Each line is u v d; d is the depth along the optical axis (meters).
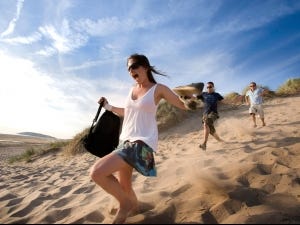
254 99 8.73
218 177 3.90
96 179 2.58
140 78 2.95
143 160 2.68
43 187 5.11
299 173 3.75
